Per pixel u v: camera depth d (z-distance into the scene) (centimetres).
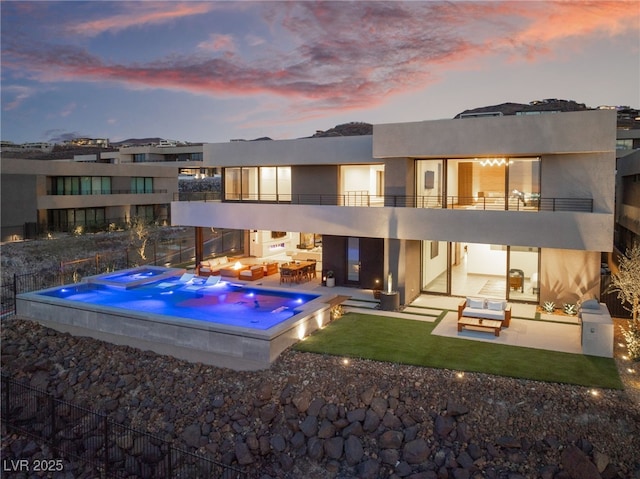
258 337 1345
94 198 4194
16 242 3328
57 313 1758
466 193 1964
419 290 2105
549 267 1842
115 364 1512
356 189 2431
